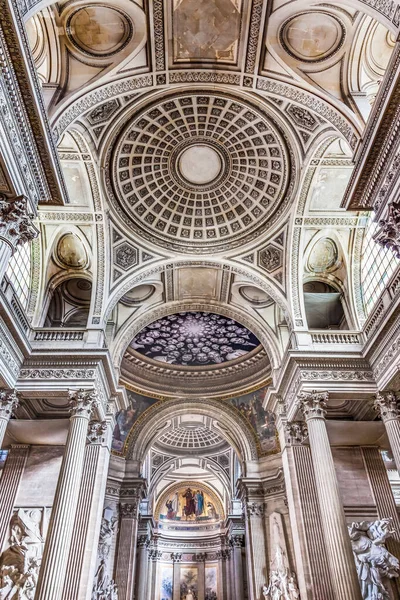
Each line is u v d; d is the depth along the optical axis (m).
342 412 19.20
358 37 12.55
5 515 16.52
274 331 22.42
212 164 18.39
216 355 32.91
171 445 43.34
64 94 12.52
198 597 46.06
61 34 12.48
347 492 17.72
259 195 19.05
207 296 23.45
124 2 11.90
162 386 33.66
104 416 18.39
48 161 10.80
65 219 18.81
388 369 15.79
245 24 12.62
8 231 10.00
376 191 11.27
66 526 13.49
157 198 19.25
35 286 19.53
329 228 19.75
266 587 25.23
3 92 8.80
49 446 18.34
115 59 12.95
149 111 15.94
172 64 13.80
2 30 8.27
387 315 15.20
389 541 16.55
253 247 20.34
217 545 48.31
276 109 15.64
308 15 12.20
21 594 14.41
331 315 21.70
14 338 16.02
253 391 32.81
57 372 16.83
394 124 10.01
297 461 18.08
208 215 20.02
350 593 12.49
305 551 16.27
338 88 13.10
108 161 17.14
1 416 15.59
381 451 20.34
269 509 29.02
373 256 19.31
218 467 44.56
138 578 37.16
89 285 21.38
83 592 14.91
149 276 21.27
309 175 17.55
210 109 16.20
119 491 30.64
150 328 29.05
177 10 12.32
